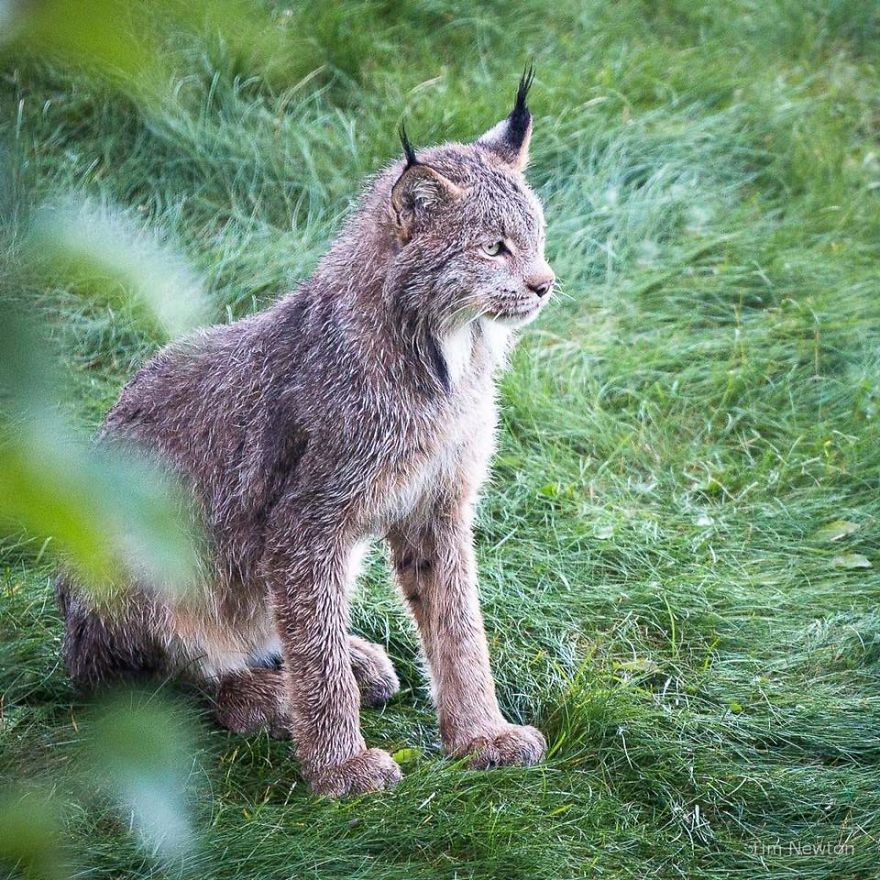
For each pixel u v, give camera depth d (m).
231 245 12.52
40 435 2.48
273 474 7.62
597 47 15.66
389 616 9.28
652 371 11.98
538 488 10.59
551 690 8.48
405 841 6.89
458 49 15.38
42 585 9.20
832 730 8.06
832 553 10.04
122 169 13.05
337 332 7.42
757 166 14.60
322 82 14.45
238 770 7.64
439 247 7.18
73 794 6.20
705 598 9.43
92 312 11.57
